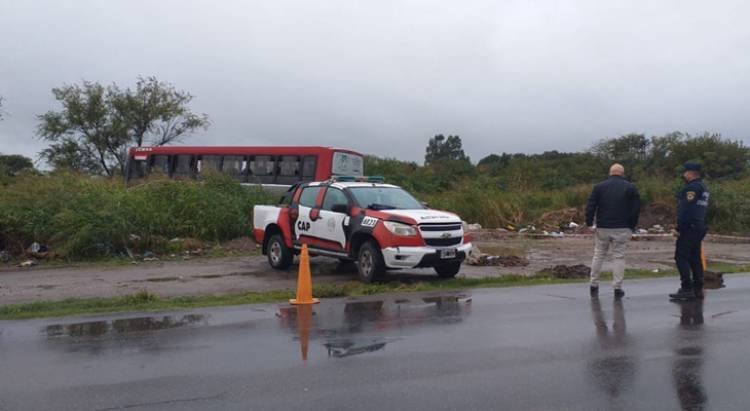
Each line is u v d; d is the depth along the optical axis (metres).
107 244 17.25
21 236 17.17
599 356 7.25
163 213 19.03
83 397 5.93
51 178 19.89
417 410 5.57
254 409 5.61
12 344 7.84
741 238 25.19
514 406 5.68
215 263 16.50
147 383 6.32
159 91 47.97
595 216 11.57
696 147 50.38
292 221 14.61
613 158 55.16
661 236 25.39
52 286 12.94
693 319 9.23
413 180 42.88
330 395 5.95
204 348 7.60
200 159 32.44
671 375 6.55
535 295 11.33
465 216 30.28
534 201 33.12
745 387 6.19
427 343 7.81
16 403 5.79
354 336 8.18
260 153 30.56
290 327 8.71
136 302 10.74
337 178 14.80
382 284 12.62
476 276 14.27
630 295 11.33
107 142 47.06
